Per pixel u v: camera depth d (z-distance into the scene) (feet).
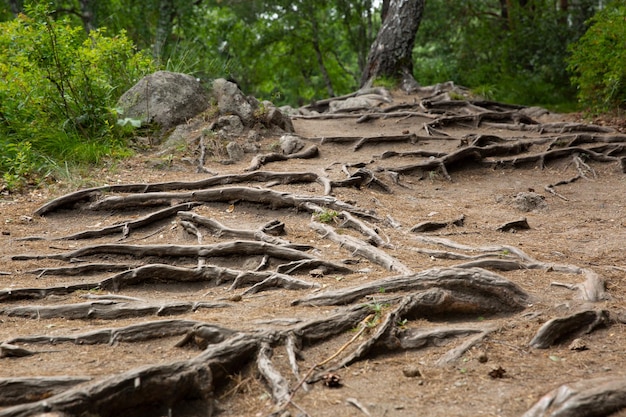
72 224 25.23
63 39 33.65
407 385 12.89
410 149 38.60
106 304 16.66
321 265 19.02
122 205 25.81
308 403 12.21
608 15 50.67
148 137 35.06
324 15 107.04
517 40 77.56
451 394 12.48
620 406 11.19
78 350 14.34
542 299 16.34
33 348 14.39
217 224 22.77
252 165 31.71
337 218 23.61
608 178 35.63
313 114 50.78
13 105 32.24
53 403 11.25
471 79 78.23
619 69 47.57
